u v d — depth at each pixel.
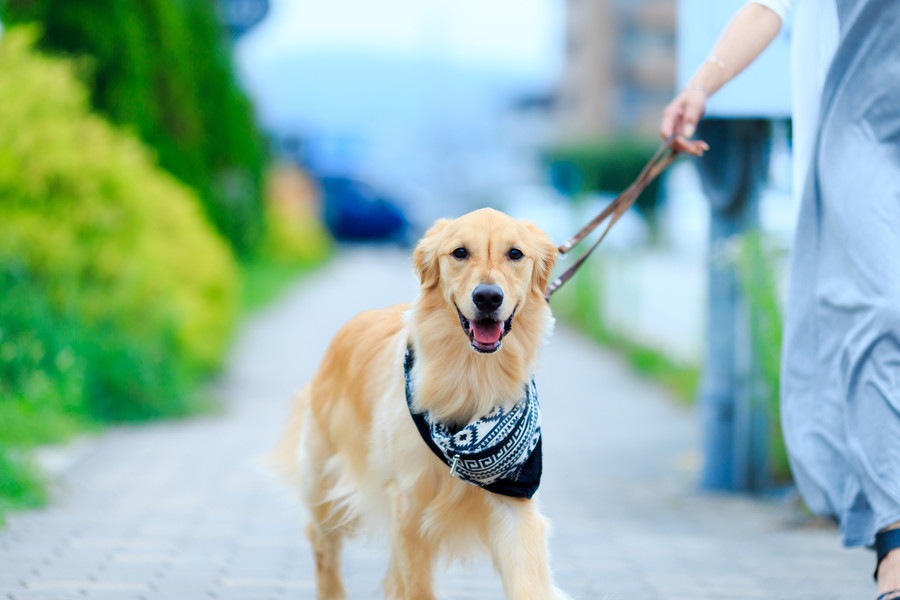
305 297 20.00
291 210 27.28
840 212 3.72
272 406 10.17
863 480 3.53
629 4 60.75
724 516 6.63
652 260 25.73
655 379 12.53
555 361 14.30
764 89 6.48
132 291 9.41
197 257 11.09
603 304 16.78
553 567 5.26
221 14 21.25
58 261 8.96
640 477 7.75
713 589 4.87
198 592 4.63
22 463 6.48
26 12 11.69
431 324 3.71
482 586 4.98
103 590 4.60
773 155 7.50
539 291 3.81
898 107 3.72
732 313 7.32
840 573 5.19
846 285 3.71
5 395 8.02
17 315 8.51
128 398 9.20
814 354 3.88
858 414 3.60
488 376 3.65
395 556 3.92
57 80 9.54
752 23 4.24
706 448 7.37
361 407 4.18
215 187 20.31
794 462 3.88
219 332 11.47
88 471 7.20
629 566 5.29
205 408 9.70
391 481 3.90
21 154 9.00
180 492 6.66
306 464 4.62
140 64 12.34
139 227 9.64
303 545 5.50
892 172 3.70
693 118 4.27
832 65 3.84
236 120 19.77
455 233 3.69
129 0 12.90
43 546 5.30
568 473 7.82
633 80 61.22
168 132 14.77
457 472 3.65
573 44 65.06
